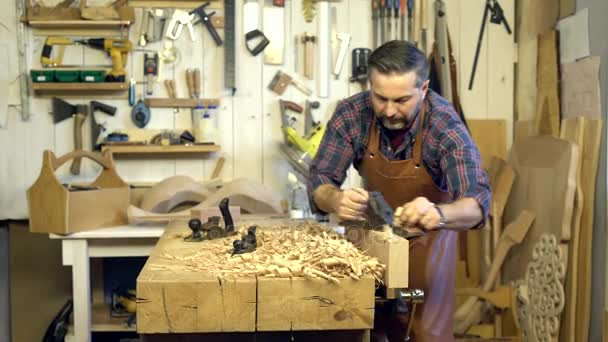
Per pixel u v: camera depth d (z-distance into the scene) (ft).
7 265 13.01
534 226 11.76
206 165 12.92
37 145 12.57
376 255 6.28
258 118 12.98
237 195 11.23
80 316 10.60
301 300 5.57
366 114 8.55
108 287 13.28
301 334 5.97
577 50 11.53
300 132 13.01
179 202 11.66
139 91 12.69
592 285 11.10
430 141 8.13
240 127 12.96
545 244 11.27
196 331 5.54
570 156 10.75
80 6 12.32
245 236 7.18
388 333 8.19
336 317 5.61
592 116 10.98
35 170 12.60
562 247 10.75
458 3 13.32
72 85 12.14
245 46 12.89
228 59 12.71
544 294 11.14
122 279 13.30
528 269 11.77
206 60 12.82
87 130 12.65
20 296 13.08
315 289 5.57
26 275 13.07
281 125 12.98
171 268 6.05
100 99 12.66
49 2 12.43
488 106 13.47
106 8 12.17
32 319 13.12
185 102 12.62
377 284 5.93
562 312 10.96
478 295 12.47
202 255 6.74
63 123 12.59
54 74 12.11
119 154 12.73
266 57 12.89
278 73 12.91
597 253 10.93
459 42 13.37
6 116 12.44
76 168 12.48
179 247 7.28
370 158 8.61
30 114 12.51
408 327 7.28
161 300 5.48
